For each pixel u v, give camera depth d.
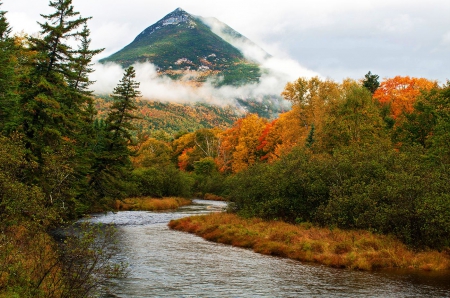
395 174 22.50
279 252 19.83
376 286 13.81
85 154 32.31
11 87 28.88
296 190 27.70
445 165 24.00
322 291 13.09
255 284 13.84
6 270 9.57
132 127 35.84
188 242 22.94
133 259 17.42
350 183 25.08
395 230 20.78
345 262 17.19
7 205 10.73
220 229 25.20
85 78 35.28
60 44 24.00
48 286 9.72
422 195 20.09
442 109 36.38
